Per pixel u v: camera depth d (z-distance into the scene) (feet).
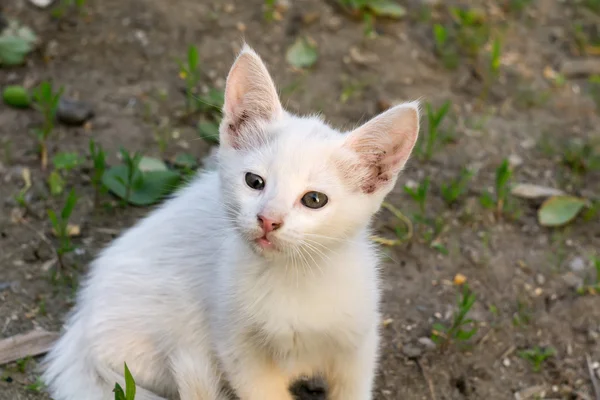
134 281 2.29
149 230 2.34
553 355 2.49
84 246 2.59
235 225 2.13
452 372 2.44
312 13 3.24
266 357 2.23
